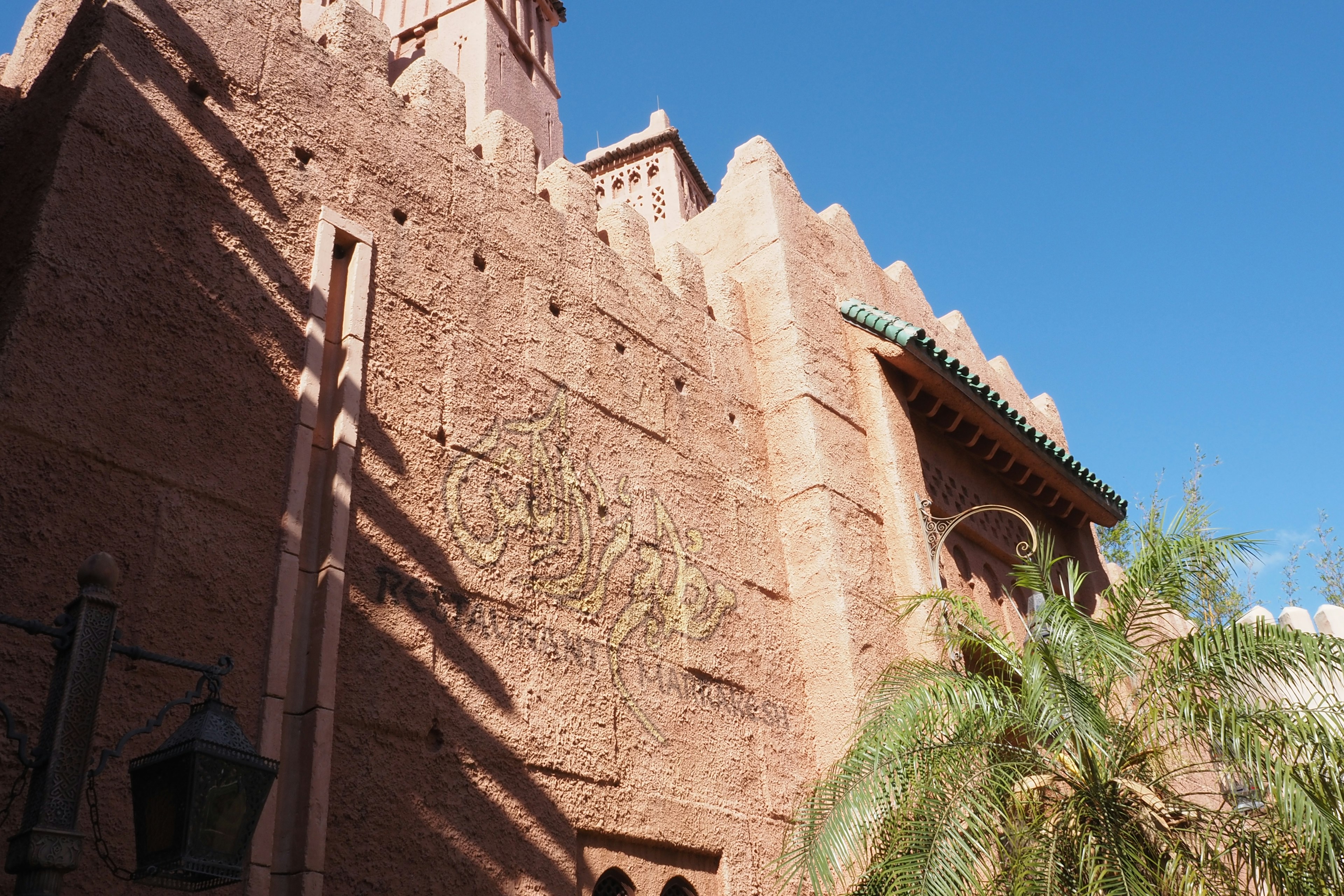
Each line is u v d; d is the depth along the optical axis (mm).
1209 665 6559
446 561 6543
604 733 7043
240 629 5324
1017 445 12508
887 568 9953
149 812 3242
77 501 4891
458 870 5762
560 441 7836
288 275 6371
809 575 9445
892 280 13445
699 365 9836
